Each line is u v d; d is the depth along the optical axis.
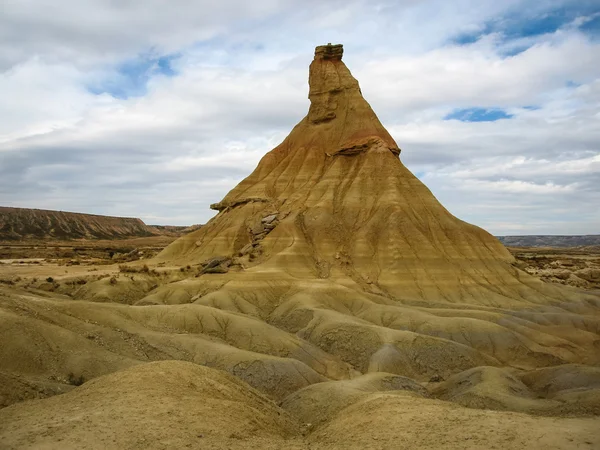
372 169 138.12
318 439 30.20
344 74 160.75
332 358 69.62
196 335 63.78
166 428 25.36
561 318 92.19
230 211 143.00
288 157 155.25
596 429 24.30
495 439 23.48
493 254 123.81
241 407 32.94
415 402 33.78
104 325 58.69
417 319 83.38
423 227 123.38
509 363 73.75
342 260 116.38
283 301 95.12
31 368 41.75
